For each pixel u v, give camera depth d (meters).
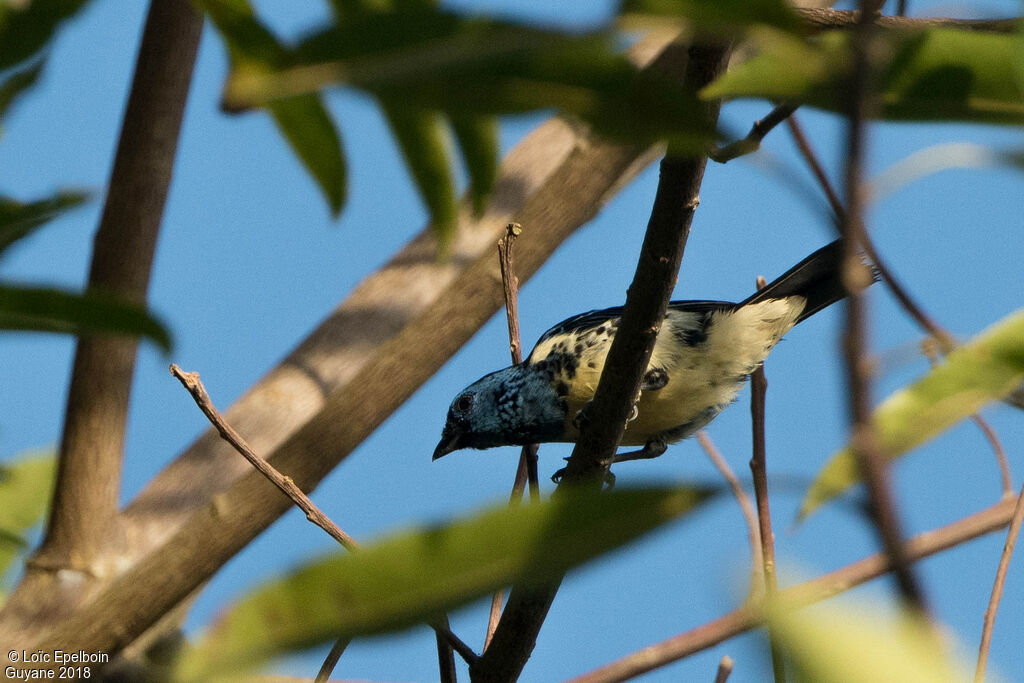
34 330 2.88
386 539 2.45
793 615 1.81
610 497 2.52
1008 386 4.13
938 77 2.66
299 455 6.49
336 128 4.05
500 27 2.08
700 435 5.97
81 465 6.23
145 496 6.61
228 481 6.80
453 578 2.50
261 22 2.93
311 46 2.20
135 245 5.94
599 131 2.43
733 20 2.10
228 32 2.94
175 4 6.02
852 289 1.92
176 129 6.06
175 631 5.07
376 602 2.43
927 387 4.23
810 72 2.09
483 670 5.42
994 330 4.10
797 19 2.09
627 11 2.05
